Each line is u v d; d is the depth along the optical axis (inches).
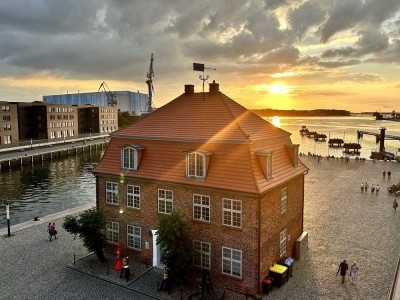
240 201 896.3
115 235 1144.2
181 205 994.7
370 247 1225.4
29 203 2245.3
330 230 1411.2
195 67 1154.7
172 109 1160.2
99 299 877.8
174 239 887.7
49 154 4229.8
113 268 1043.9
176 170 1005.8
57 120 5590.6
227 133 971.3
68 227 1051.3
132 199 1094.4
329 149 5506.9
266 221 918.4
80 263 1082.1
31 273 1024.2
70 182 2901.1
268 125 1154.0
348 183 2471.7
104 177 1141.1
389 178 2659.9
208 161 956.6
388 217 1598.2
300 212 1184.2
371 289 928.3
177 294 898.1
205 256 970.1
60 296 892.6
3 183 2856.8
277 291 914.1
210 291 874.8
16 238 1321.4
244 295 896.9
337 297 886.4
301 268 1053.8
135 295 897.5
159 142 1067.9
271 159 952.9
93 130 6727.4
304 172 1171.3
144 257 1079.0
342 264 960.9
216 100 1111.0
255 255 882.8
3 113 4347.9
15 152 4067.4
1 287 941.8
